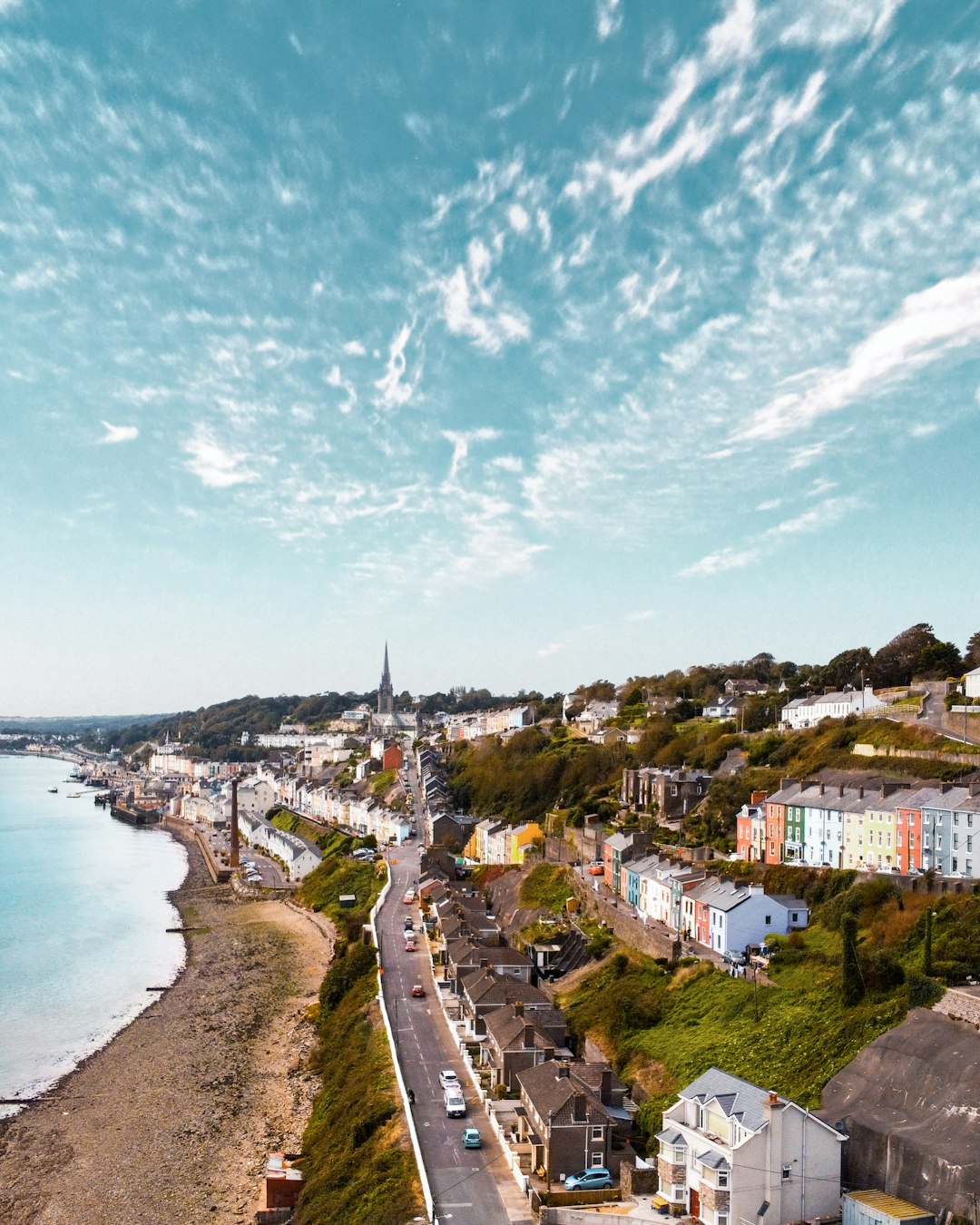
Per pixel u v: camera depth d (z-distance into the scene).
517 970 110.56
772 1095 56.72
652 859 124.88
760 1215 55.59
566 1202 61.47
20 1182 83.94
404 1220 60.94
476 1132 71.25
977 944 73.62
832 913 92.38
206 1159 86.81
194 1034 120.12
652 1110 73.25
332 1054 104.12
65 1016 127.06
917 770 121.81
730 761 166.50
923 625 199.62
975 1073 57.03
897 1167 55.66
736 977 87.69
